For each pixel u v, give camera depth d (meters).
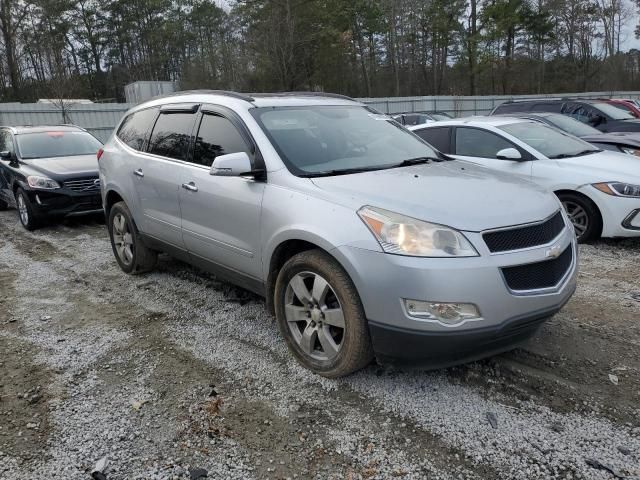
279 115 4.16
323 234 3.18
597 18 60.62
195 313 4.64
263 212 3.66
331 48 41.00
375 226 3.01
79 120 23.62
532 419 2.98
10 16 37.81
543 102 13.71
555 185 6.57
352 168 3.84
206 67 38.78
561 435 2.84
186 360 3.78
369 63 52.91
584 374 3.44
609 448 2.73
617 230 6.27
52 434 2.96
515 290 2.98
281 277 3.56
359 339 3.14
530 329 3.13
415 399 3.20
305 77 40.06
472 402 3.15
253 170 3.76
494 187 3.50
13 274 6.02
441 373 3.47
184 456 2.76
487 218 3.04
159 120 5.10
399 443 2.82
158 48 53.19
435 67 53.53
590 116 12.80
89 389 3.42
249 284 4.05
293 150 3.84
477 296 2.86
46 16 42.75
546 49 60.91
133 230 5.48
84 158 9.23
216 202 4.09
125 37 54.12
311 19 38.66
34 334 4.30
